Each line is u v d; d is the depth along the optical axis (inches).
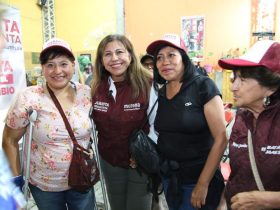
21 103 62.0
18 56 83.9
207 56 272.4
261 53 43.3
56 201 66.9
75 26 294.7
